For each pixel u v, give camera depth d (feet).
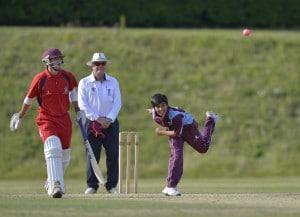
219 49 359.05
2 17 394.73
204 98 334.65
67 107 147.54
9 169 307.99
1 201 137.28
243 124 325.21
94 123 166.20
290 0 411.13
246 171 306.35
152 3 402.72
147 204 132.46
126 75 343.87
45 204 132.46
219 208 127.75
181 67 349.82
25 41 358.02
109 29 375.25
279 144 319.06
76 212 122.72
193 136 153.07
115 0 399.44
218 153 312.50
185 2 405.59
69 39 359.05
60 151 144.15
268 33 379.96
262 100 335.26
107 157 168.76
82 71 340.59
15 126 147.43
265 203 136.36
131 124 323.37
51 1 397.19
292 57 355.97
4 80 338.75
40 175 305.73
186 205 131.34
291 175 305.53
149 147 314.14
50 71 146.00
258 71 348.59
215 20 406.00
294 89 340.18
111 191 168.86
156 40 362.53
